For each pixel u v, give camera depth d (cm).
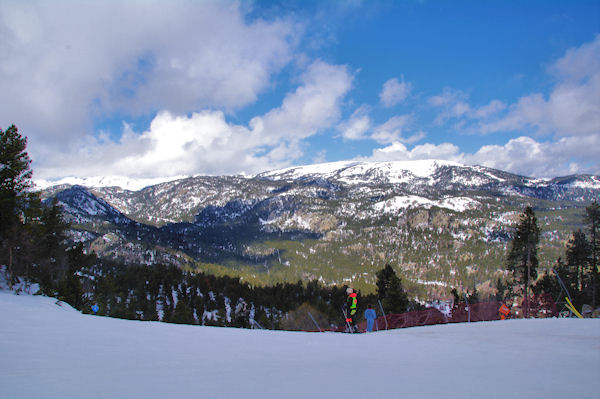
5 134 3638
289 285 13012
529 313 4112
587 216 4375
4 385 420
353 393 410
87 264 5931
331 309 7919
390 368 613
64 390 405
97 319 1628
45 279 3738
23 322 1218
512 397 392
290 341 1100
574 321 1547
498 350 887
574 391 427
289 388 440
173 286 13550
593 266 4319
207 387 440
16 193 3659
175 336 1115
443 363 676
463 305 4600
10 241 3300
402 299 4794
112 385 439
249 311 10912
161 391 412
